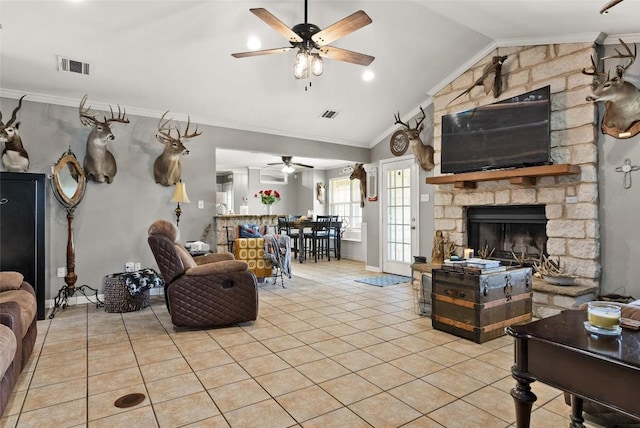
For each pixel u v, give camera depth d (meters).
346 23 2.58
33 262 3.66
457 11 3.38
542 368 1.26
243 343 2.95
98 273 4.43
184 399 2.05
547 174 3.51
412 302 4.30
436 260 4.85
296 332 3.22
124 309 3.90
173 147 4.59
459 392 2.12
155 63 3.87
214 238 5.28
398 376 2.33
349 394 2.10
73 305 4.24
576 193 3.54
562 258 3.64
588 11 2.94
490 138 4.06
